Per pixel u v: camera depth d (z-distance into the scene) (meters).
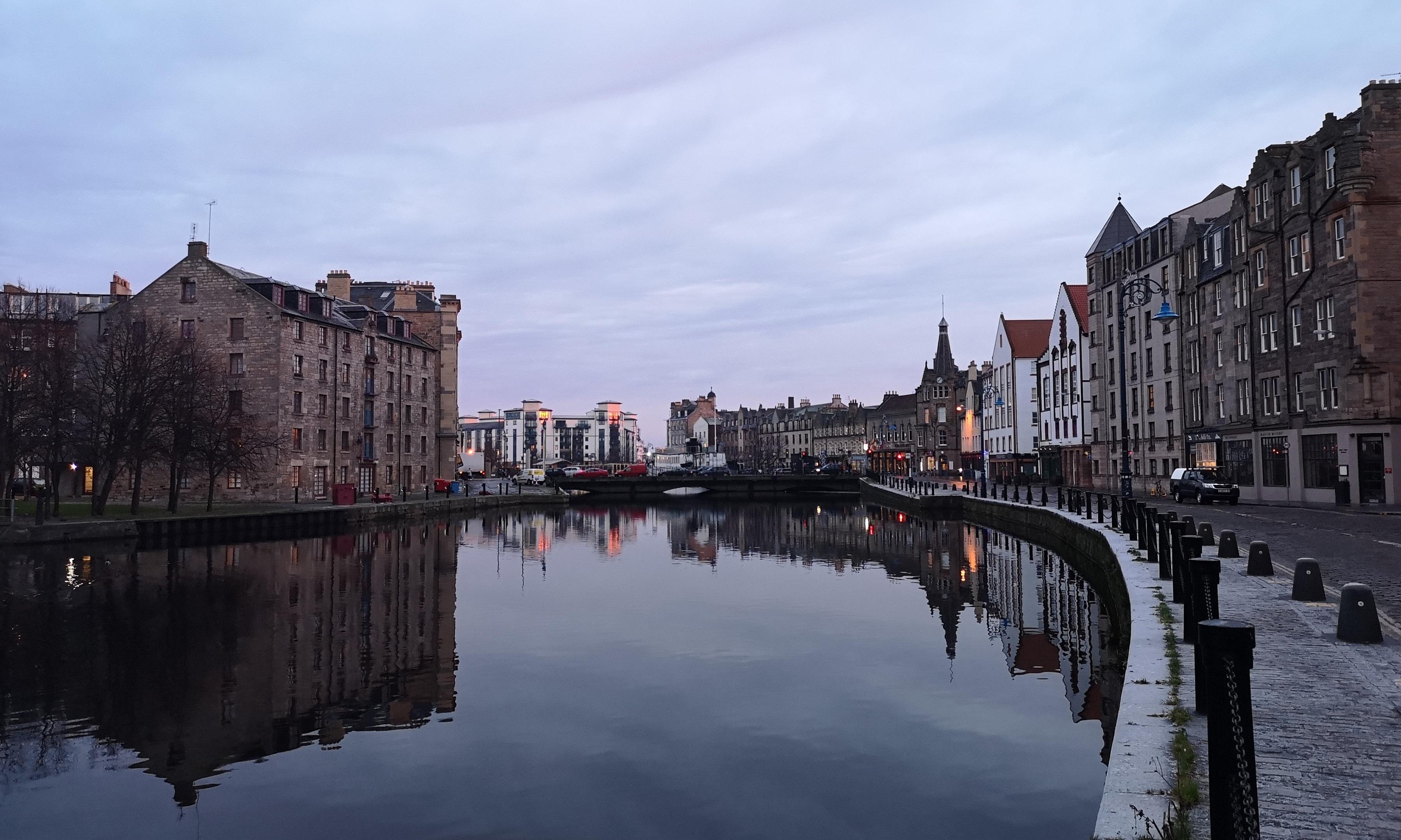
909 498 70.44
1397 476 39.38
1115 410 70.44
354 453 78.00
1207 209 59.16
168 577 34.25
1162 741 8.25
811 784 13.05
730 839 11.41
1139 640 12.62
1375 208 39.78
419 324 97.31
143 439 51.00
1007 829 11.25
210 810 12.80
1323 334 42.28
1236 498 43.34
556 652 21.86
